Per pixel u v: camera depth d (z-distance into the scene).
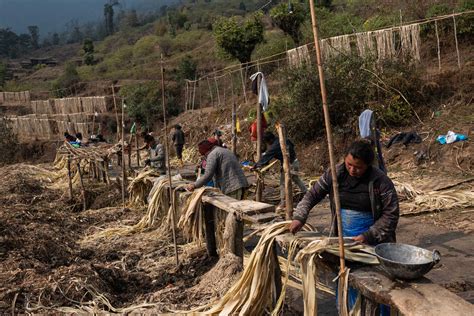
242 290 4.02
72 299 4.79
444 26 15.29
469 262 5.59
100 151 12.45
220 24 22.95
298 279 4.81
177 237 7.02
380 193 3.58
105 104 28.91
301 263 3.58
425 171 10.15
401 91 12.52
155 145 9.65
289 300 4.83
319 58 3.20
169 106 27.72
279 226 4.10
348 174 3.72
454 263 5.60
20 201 10.63
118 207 9.63
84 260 6.43
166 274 5.68
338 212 3.25
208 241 6.02
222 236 5.64
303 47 14.14
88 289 4.94
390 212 3.53
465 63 13.45
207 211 5.97
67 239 7.27
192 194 6.01
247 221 5.03
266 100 7.83
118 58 51.12
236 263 4.83
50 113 32.75
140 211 9.09
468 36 14.95
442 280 5.10
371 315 3.07
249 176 11.27
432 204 7.91
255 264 3.99
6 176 13.74
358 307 3.18
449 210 7.71
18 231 6.89
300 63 13.96
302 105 13.29
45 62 70.69
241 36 22.44
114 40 73.88
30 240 6.57
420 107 12.44
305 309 3.45
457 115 11.55
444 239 6.48
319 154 12.73
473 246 6.12
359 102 12.78
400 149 11.26
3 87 53.47
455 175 9.59
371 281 3.04
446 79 12.73
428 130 11.49
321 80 3.21
